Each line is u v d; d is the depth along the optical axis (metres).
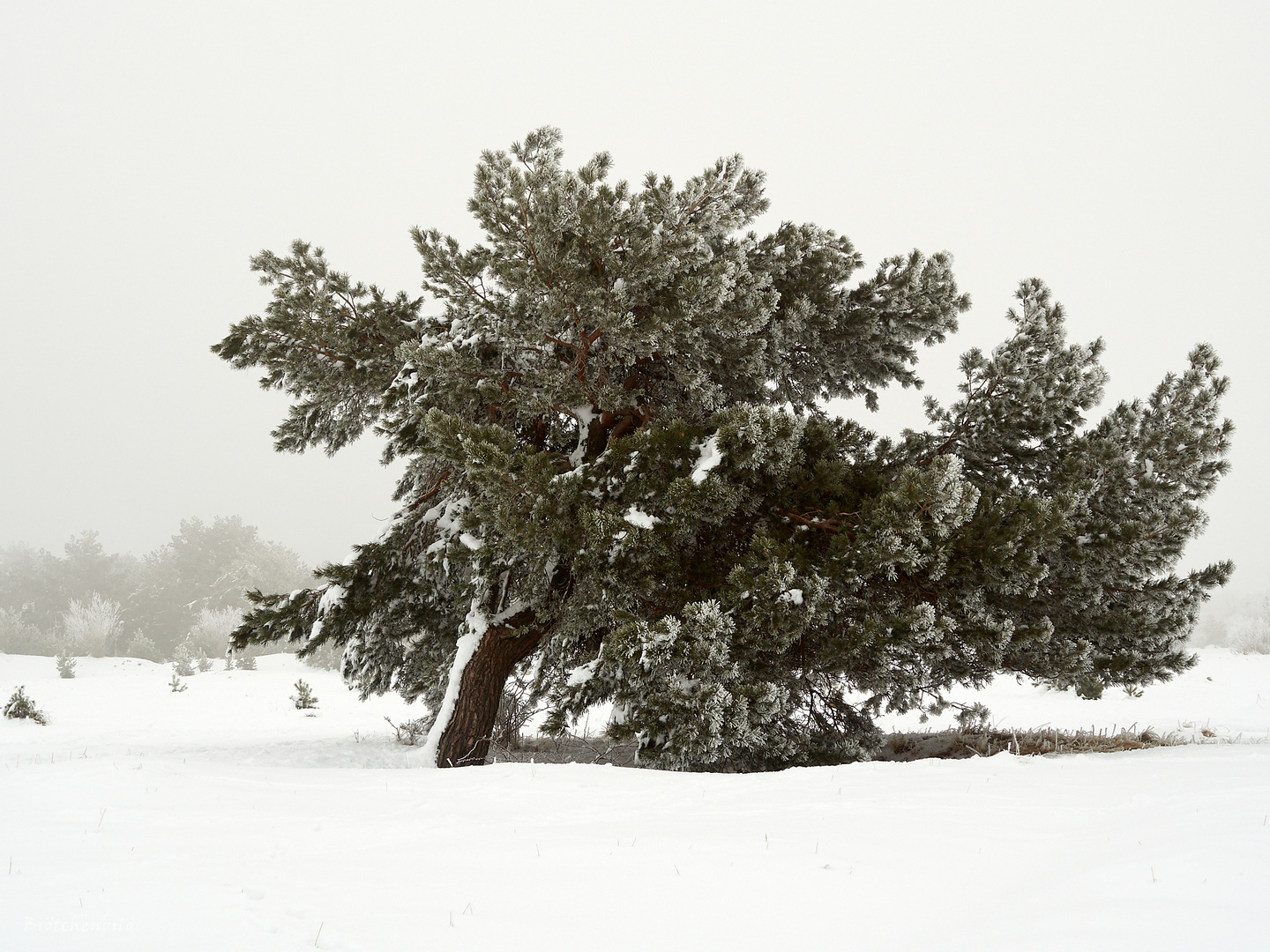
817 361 15.02
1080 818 5.48
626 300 11.63
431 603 14.42
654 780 7.90
